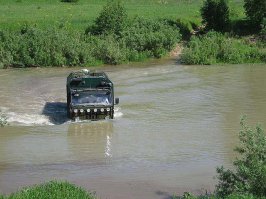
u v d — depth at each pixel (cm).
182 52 4700
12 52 4459
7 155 2244
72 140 2445
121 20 5038
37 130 2608
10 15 5844
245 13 5872
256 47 4956
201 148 2317
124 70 4253
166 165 2125
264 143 1645
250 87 3534
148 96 3281
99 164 2142
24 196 1573
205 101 3145
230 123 2688
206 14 5703
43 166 2122
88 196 1620
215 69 4253
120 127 2642
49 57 4478
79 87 2756
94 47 4631
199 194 1836
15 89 3538
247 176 1591
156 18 5666
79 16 5872
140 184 1934
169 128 2611
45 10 6384
